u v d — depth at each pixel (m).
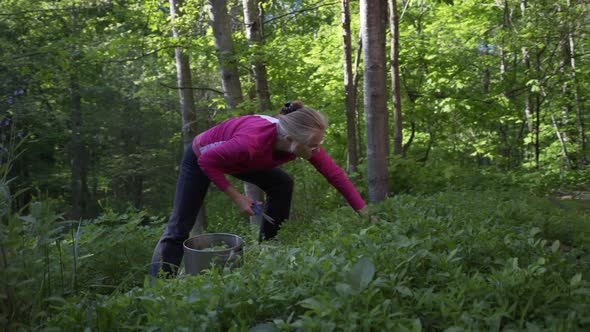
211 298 1.71
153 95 19.66
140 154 23.00
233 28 11.17
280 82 9.70
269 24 12.05
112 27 10.24
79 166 21.44
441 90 9.14
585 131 12.92
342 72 10.16
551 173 7.54
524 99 11.09
